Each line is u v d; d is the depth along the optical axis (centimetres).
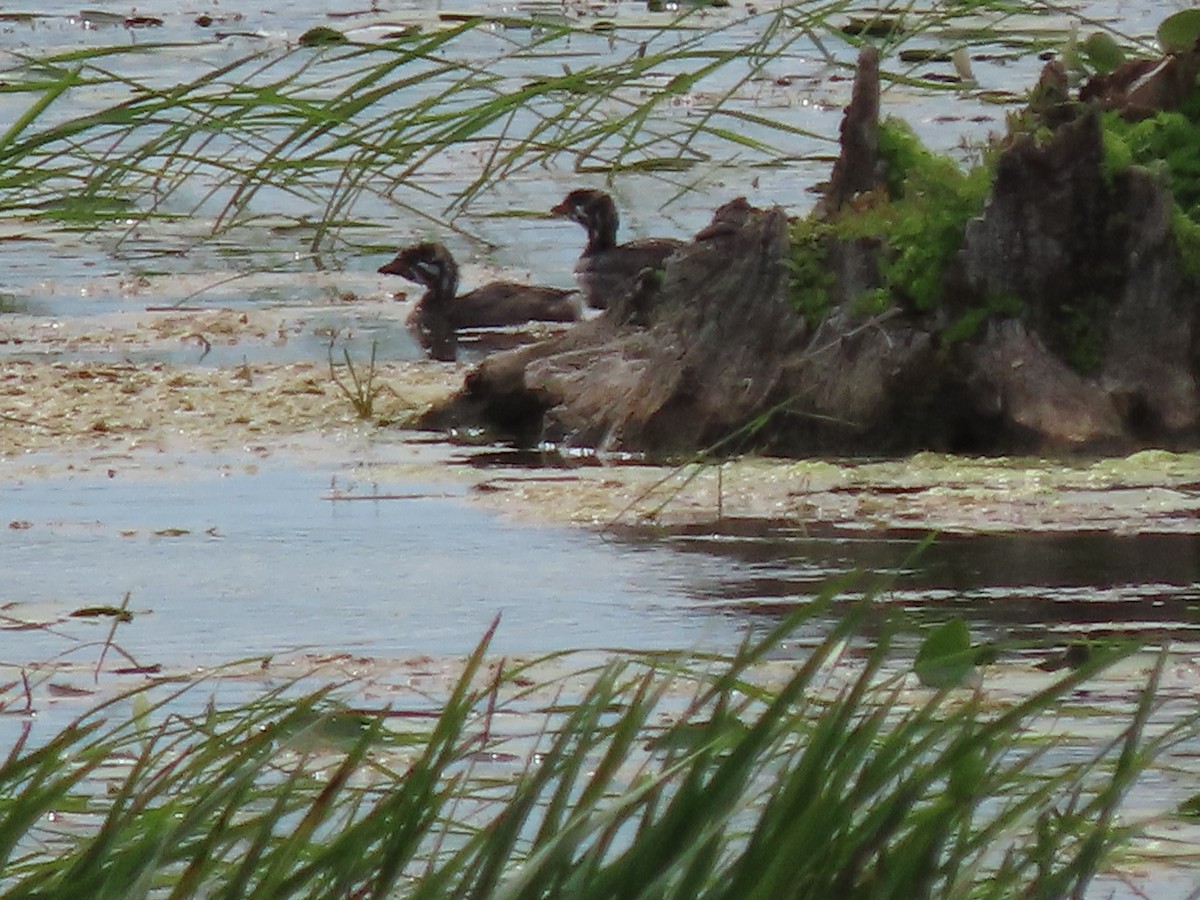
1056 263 1488
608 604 1173
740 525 1339
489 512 1395
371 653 1097
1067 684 640
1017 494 1379
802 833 604
